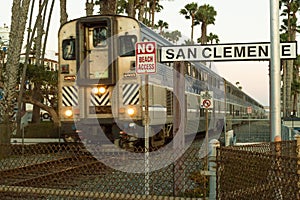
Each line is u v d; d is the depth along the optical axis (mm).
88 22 14898
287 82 42094
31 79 28750
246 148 6426
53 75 30172
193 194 6324
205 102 16281
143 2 36531
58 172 7191
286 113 42000
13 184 7062
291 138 14930
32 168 7250
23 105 31109
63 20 30078
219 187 5340
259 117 45625
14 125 21875
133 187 6762
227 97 25906
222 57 9266
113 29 14734
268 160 4543
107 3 23703
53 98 31391
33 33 29609
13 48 20266
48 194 5902
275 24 8594
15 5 20688
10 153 7109
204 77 19641
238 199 4988
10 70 20016
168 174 6480
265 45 9000
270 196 4512
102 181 7016
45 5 32344
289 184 4266
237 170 5023
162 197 5500
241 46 9141
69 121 15047
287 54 8844
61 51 15359
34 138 21859
